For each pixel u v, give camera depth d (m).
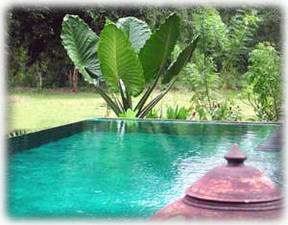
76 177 3.63
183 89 9.55
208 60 8.62
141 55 8.30
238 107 8.45
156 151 5.00
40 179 3.54
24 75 14.70
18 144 5.26
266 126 7.07
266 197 1.95
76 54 8.59
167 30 8.00
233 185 1.98
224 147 5.29
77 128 6.77
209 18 9.09
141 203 2.89
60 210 2.70
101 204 2.85
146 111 8.63
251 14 9.98
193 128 6.91
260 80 7.97
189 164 4.27
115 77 8.28
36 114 11.95
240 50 9.20
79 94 16.81
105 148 5.18
